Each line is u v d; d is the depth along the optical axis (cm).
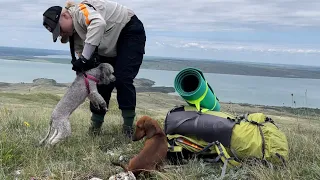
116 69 220
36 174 164
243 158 184
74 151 197
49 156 187
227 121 190
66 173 164
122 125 250
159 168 169
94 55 203
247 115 204
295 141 225
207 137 189
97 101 208
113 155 197
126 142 223
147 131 171
